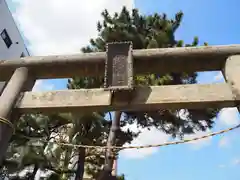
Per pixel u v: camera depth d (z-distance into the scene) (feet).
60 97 12.27
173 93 11.52
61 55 14.17
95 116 32.94
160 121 31.22
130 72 11.96
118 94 11.46
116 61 12.62
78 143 33.40
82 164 34.35
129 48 13.03
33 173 35.68
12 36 59.93
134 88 11.87
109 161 23.44
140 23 31.91
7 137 11.32
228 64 12.35
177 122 30.30
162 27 30.42
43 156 34.27
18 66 14.23
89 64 13.75
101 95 12.00
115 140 26.71
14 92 12.60
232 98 10.96
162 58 13.08
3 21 55.88
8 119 11.65
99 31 32.91
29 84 13.97
